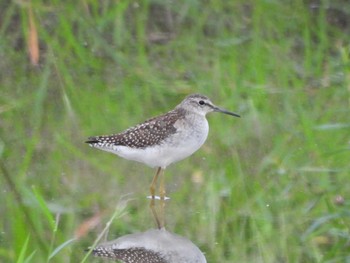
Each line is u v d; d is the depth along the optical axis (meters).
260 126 16.58
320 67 18.34
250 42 19.19
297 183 14.70
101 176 15.18
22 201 14.11
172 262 12.27
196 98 14.68
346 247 12.70
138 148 14.44
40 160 15.68
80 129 16.78
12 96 18.08
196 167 15.59
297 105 17.14
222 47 18.98
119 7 19.03
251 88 17.58
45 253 12.47
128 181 15.05
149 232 13.23
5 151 16.02
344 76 17.75
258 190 14.62
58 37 19.34
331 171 14.45
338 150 14.63
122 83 18.44
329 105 17.22
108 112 17.36
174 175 15.34
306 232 12.94
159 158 14.47
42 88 17.75
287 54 18.77
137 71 18.61
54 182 14.88
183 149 14.53
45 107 17.75
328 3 19.47
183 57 19.06
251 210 13.98
